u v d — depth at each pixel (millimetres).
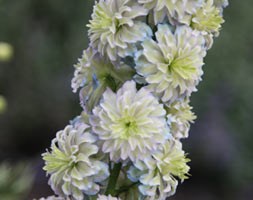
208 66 2500
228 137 2680
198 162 2766
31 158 2900
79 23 2645
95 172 477
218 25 502
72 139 484
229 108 2602
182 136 505
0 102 1492
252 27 2527
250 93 2547
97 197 489
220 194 2791
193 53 481
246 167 2699
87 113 494
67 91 2768
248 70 2543
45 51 2686
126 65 484
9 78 2756
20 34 2684
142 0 475
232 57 2516
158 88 474
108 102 475
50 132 2871
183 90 480
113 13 480
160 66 471
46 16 2680
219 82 2551
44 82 2744
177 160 487
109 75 489
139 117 470
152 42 474
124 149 469
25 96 2781
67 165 484
